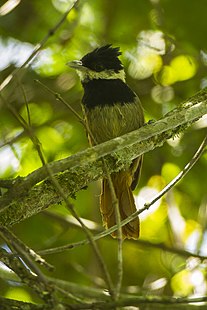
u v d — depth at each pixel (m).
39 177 7.52
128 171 10.09
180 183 13.50
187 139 13.20
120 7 14.03
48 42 13.84
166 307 6.64
